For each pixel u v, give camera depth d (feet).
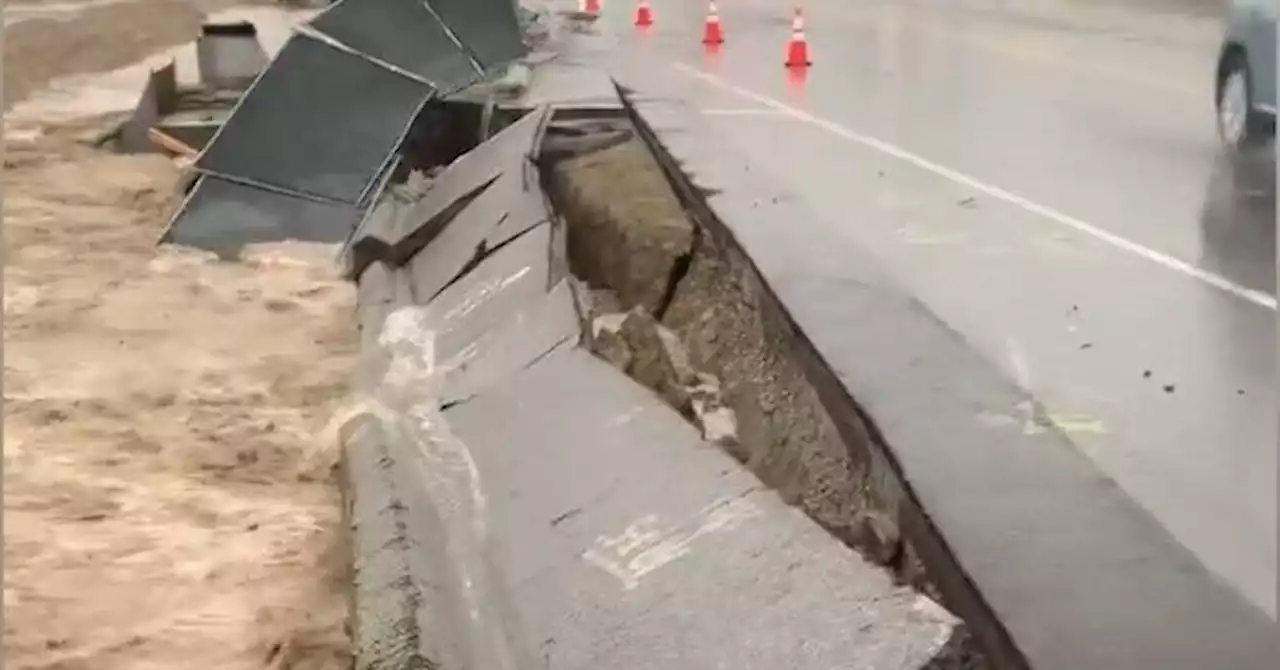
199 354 24.54
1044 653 9.62
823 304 17.70
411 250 30.12
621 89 41.45
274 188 31.17
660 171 29.22
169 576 15.84
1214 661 9.57
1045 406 17.66
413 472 16.84
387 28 34.76
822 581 11.47
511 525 14.40
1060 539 11.29
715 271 22.44
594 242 26.76
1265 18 31.53
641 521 13.35
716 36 65.51
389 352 23.49
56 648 14.16
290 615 14.75
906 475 12.48
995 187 32.04
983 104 45.01
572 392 17.66
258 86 31.24
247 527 17.21
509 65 41.34
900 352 15.83
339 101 31.30
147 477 18.94
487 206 28.86
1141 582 10.66
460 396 19.74
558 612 12.19
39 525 17.17
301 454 19.67
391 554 14.17
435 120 37.19
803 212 23.02
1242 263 25.04
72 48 67.41
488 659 11.80
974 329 21.39
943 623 10.67
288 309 27.27
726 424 17.42
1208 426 17.06
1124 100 44.73
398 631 12.37
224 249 31.01
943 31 69.05
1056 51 58.80
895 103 45.62
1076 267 25.26
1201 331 21.12
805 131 40.11
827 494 14.19
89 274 29.43
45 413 21.17
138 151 43.39
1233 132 33.12
